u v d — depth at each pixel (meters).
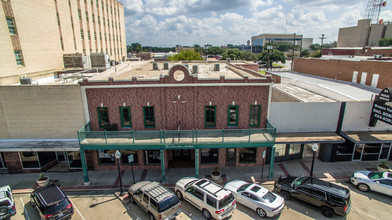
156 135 18.22
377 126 20.33
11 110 18.44
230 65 29.80
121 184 16.41
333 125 20.12
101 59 28.42
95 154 19.28
